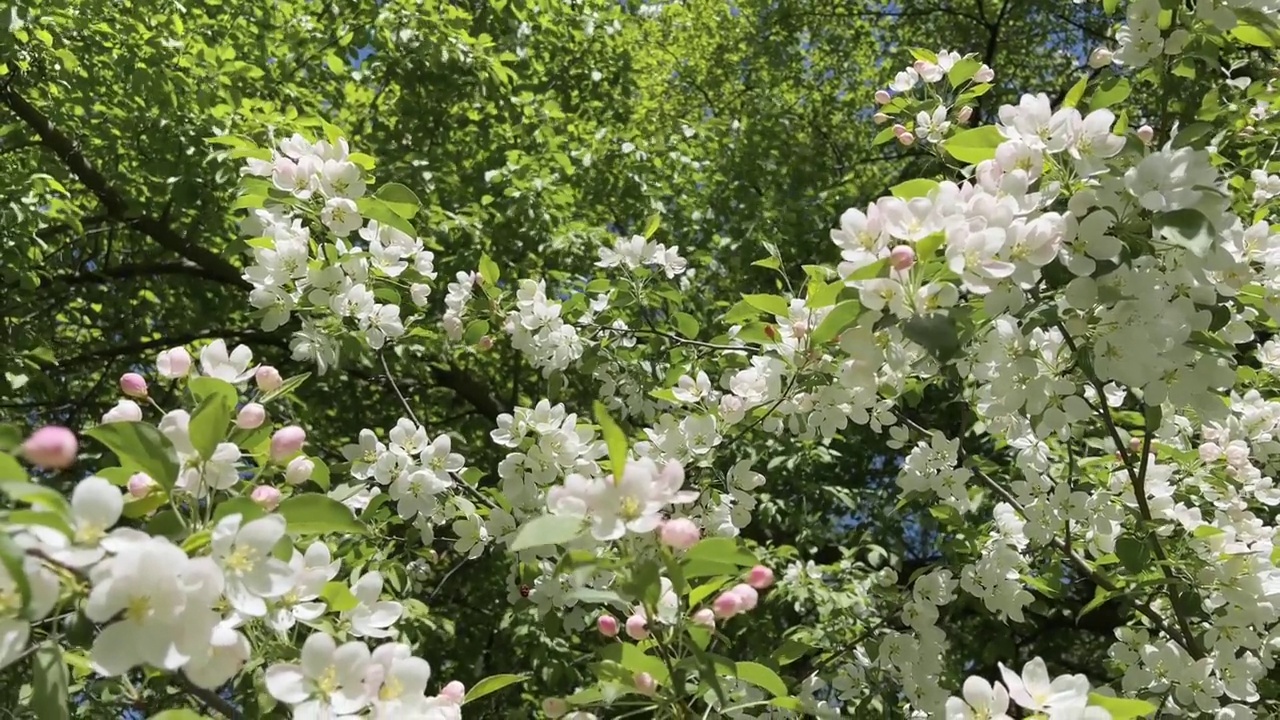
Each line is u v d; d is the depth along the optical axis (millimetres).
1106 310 2072
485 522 3191
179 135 5488
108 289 6801
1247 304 2361
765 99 8633
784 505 5059
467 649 5180
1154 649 2746
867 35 9711
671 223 6684
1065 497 2963
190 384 1731
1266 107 3264
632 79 8188
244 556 1416
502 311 3846
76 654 1711
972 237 1848
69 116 5898
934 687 3084
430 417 7172
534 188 5621
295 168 2867
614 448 1482
